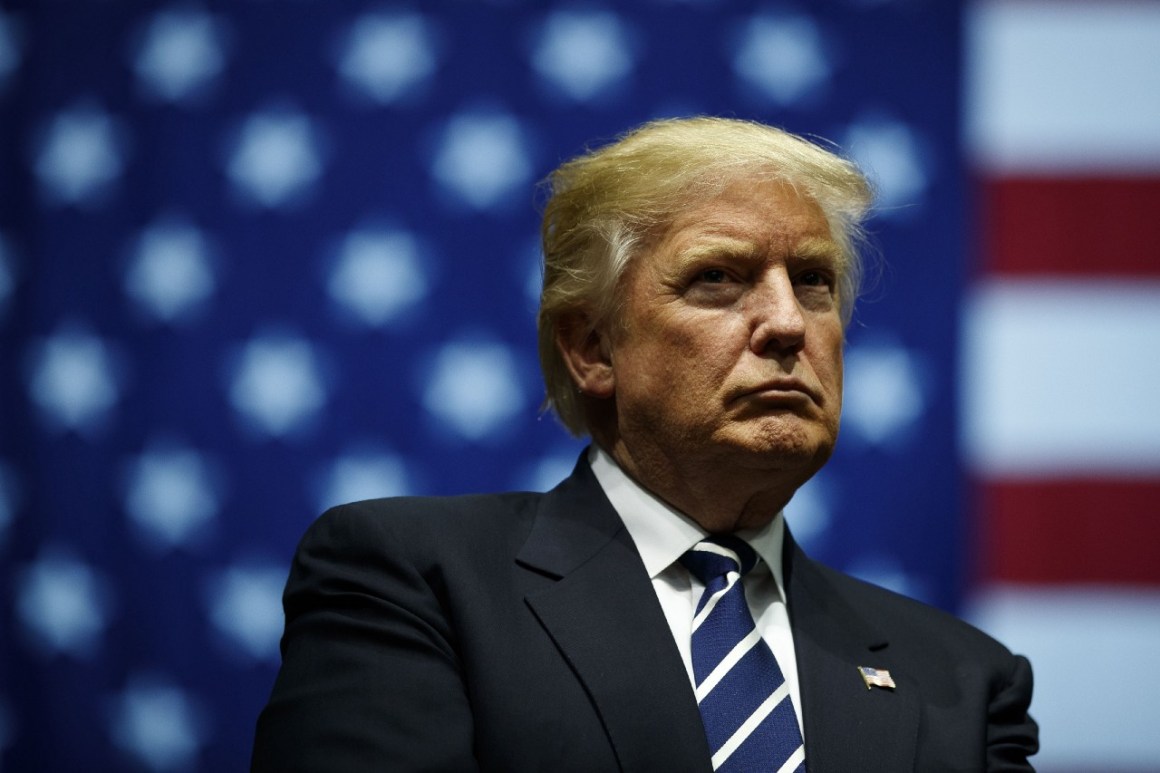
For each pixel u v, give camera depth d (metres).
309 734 4.98
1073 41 11.70
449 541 5.57
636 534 5.77
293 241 11.56
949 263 11.52
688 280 5.59
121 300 11.45
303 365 11.47
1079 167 11.59
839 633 5.80
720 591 5.55
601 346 5.99
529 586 5.52
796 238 5.64
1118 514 11.28
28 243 11.43
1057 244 11.53
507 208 11.64
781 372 5.46
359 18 11.77
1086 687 11.20
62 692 11.11
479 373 11.51
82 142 11.55
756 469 5.50
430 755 4.86
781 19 11.76
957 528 11.31
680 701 5.14
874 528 11.30
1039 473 11.34
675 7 11.77
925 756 5.44
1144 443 11.34
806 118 11.66
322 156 11.65
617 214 5.79
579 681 5.18
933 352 11.45
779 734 5.23
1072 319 11.46
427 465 11.43
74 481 11.27
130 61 11.64
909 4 11.76
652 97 11.69
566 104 11.71
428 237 11.61
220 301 11.48
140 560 11.25
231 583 11.27
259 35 11.72
